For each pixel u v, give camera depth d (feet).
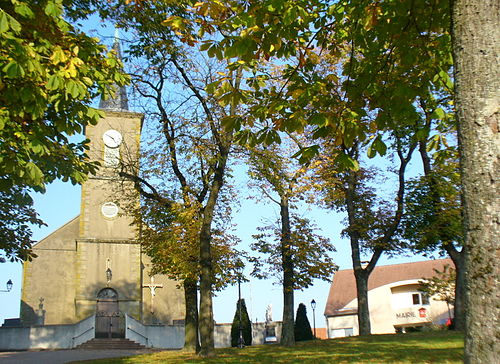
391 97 29.43
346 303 204.03
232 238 83.71
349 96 29.76
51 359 81.46
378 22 28.48
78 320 128.16
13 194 46.01
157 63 68.85
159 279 143.23
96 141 138.10
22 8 30.63
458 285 86.74
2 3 33.24
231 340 124.36
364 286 93.35
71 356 88.69
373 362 43.75
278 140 28.53
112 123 139.64
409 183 92.89
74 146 39.65
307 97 28.30
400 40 28.73
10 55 29.89
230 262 81.92
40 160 35.63
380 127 29.68
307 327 122.21
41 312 133.18
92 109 34.68
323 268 87.76
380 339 74.95
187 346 75.56
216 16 26.66
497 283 16.87
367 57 29.99
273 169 75.97
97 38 37.40
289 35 26.30
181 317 141.79
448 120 30.48
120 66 39.06
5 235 54.95
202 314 64.13
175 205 73.72
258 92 28.48
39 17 34.04
